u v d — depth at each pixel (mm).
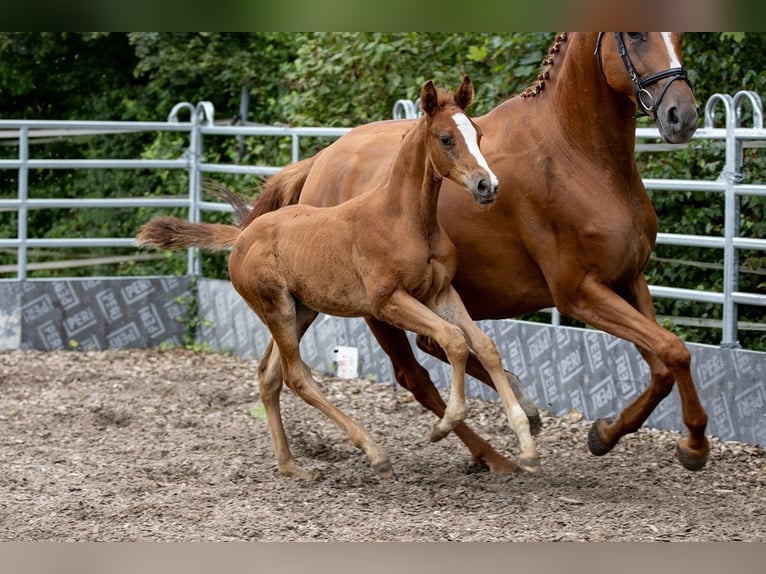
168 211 15602
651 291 9438
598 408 9641
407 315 6883
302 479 7730
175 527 6527
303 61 14500
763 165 9672
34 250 16172
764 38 11133
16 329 12953
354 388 11094
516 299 7414
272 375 7949
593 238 6852
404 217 6922
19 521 6672
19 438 9156
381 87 13641
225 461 8281
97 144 18203
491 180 6410
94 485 7582
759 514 6758
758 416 8555
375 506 6945
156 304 13383
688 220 10117
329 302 7312
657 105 6582
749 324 9328
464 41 13156
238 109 18828
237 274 7746
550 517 6613
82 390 11109
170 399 10688
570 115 6965
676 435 8977
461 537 6211
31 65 18781
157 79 18500
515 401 6695
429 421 9750
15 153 18266
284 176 8602
